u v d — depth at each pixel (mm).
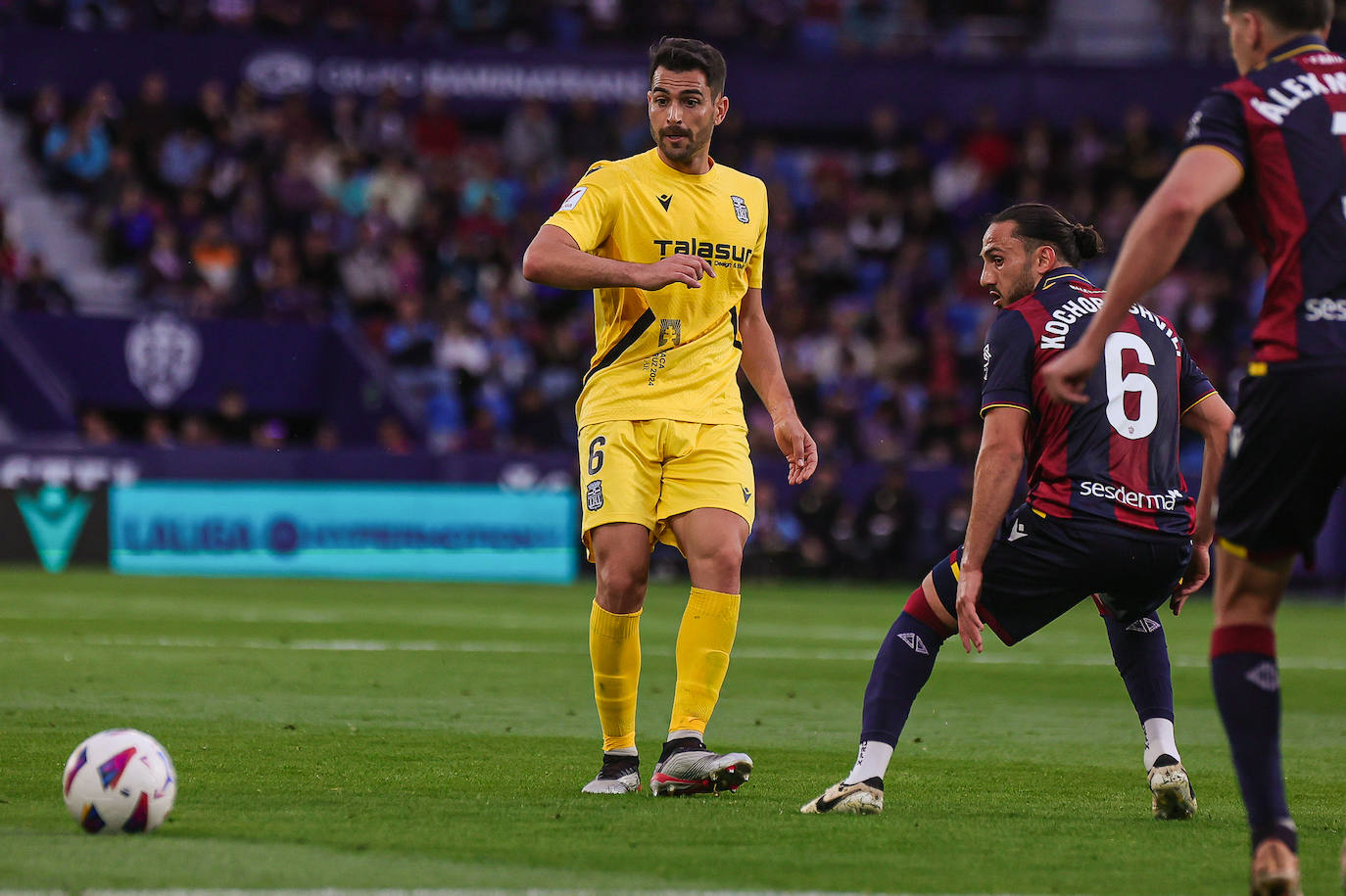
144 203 76938
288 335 72312
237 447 66625
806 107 88438
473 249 79438
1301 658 38875
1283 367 12258
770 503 68750
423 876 12523
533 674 31125
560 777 18672
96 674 29094
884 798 17609
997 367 16594
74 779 14266
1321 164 12383
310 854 13422
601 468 18094
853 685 30531
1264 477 12453
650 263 17812
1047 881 12938
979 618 16281
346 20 85375
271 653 33875
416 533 66438
